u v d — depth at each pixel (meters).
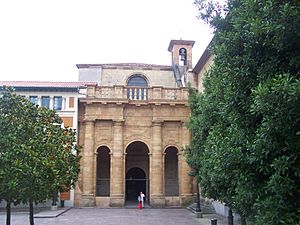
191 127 26.72
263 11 6.90
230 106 8.56
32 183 14.06
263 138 6.65
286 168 6.30
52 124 18.05
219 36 9.41
